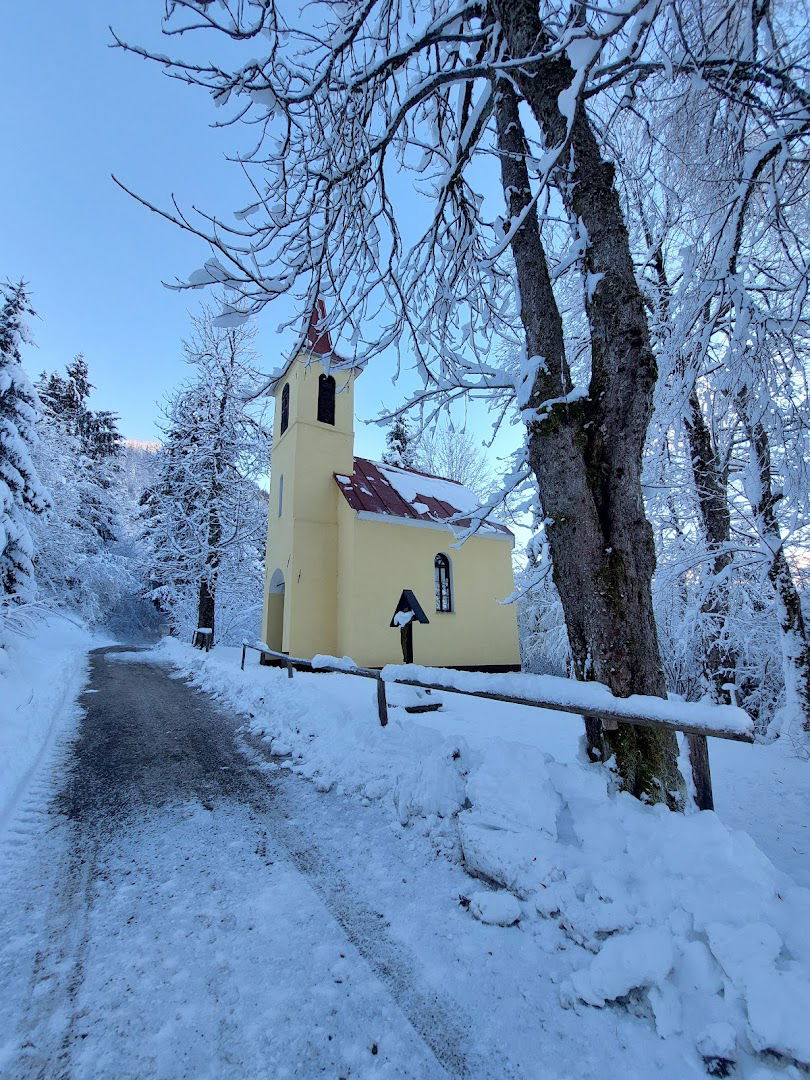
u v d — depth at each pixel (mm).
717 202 5039
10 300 15766
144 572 24969
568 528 3330
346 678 9469
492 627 15734
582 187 3436
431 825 3307
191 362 19031
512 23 3486
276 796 4070
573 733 5500
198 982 2023
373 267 4520
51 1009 1896
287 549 14094
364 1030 1781
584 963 2051
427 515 14844
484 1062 1645
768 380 5230
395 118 3455
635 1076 1565
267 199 3520
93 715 7270
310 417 14789
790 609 6297
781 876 2223
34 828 3506
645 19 2254
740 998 1717
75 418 31953
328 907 2523
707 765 2615
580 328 8477
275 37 2896
